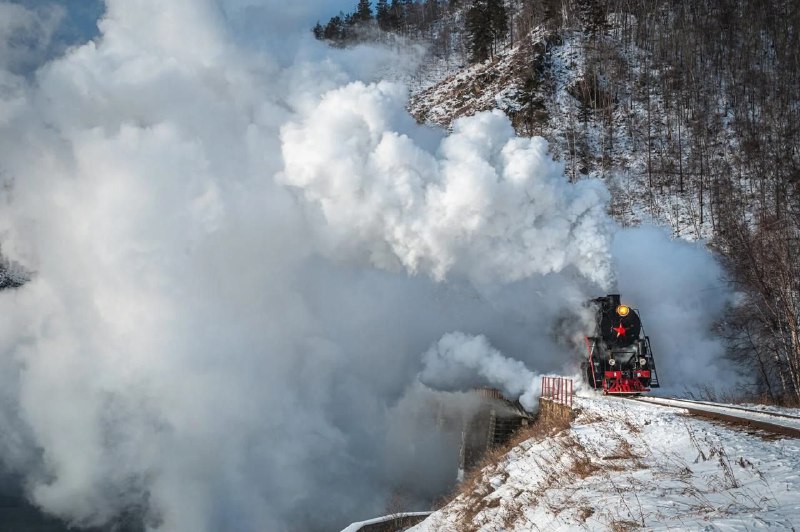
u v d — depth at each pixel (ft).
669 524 25.38
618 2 404.36
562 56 347.36
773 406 66.54
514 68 339.16
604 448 46.57
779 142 255.91
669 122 290.76
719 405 65.46
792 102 283.79
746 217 208.64
